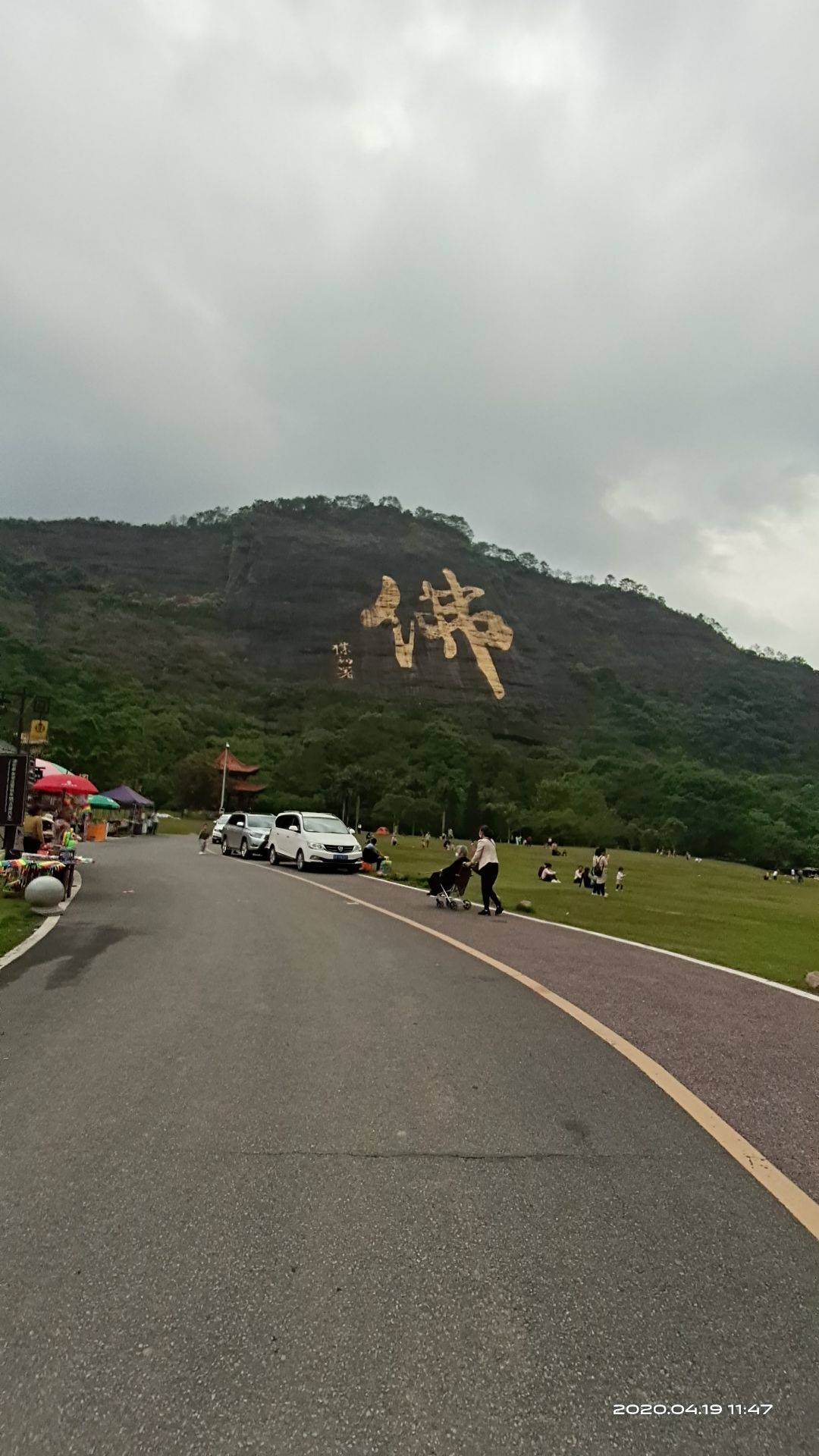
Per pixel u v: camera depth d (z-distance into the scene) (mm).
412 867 34750
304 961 10484
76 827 36844
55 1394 2639
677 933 16875
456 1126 4957
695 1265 3479
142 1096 5324
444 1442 2484
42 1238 3547
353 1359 2830
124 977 9125
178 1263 3379
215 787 94312
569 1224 3795
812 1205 4062
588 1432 2543
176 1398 2635
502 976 9906
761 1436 2545
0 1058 6051
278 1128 4855
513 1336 2969
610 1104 5422
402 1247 3555
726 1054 6766
